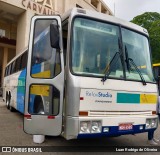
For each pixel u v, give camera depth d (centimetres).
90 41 613
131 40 682
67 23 623
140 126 637
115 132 589
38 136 725
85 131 557
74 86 561
